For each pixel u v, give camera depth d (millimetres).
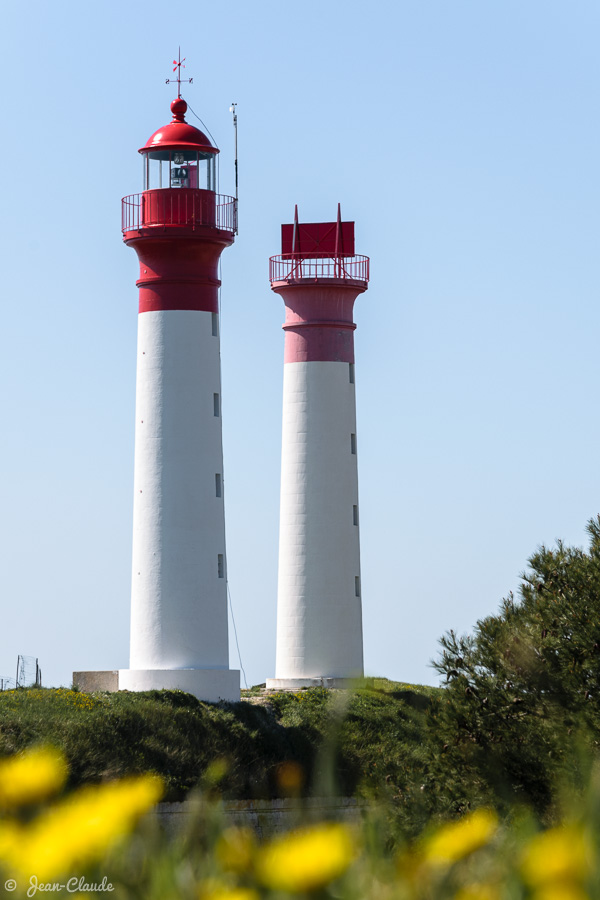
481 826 9164
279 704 105625
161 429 101250
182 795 83062
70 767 77438
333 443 121250
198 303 102562
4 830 8656
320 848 7887
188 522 100625
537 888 8164
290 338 123000
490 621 59656
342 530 120500
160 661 99938
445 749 55250
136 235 101562
